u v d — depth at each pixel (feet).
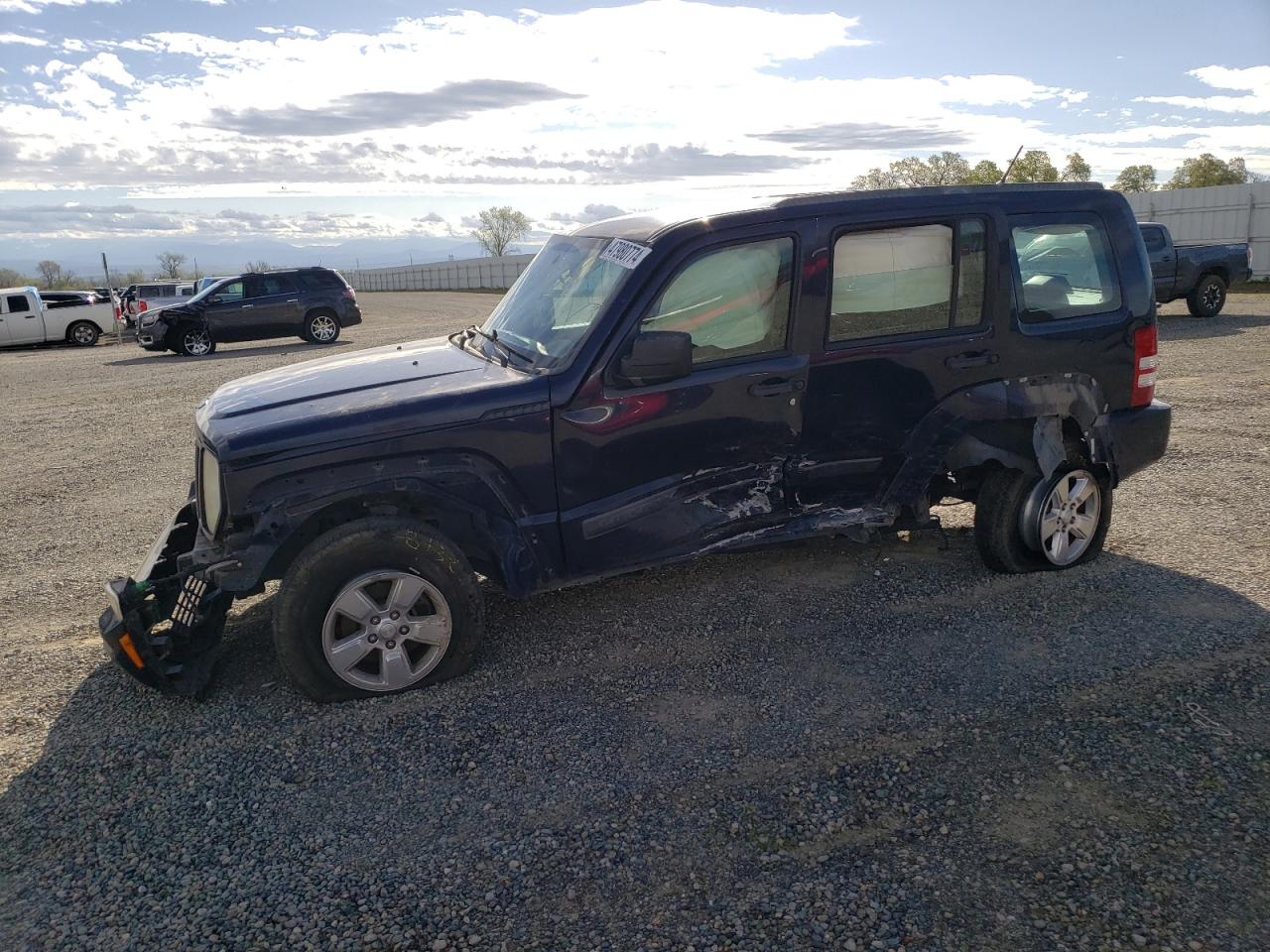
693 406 12.43
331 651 11.33
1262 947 7.18
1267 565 14.96
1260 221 86.33
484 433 11.68
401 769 10.16
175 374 51.90
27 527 20.93
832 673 11.93
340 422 11.23
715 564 15.94
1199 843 8.41
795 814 9.08
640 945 7.47
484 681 12.10
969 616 13.50
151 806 9.66
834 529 13.56
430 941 7.61
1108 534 16.88
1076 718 10.60
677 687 11.75
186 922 7.93
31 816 9.57
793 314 12.78
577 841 8.82
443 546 11.59
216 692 12.08
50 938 7.80
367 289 342.85
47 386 49.42
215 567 11.05
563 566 12.39
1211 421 25.54
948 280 13.51
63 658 13.50
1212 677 11.34
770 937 7.49
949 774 9.62
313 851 8.84
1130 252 14.82
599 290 12.66
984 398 13.78
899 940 7.40
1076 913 7.61
